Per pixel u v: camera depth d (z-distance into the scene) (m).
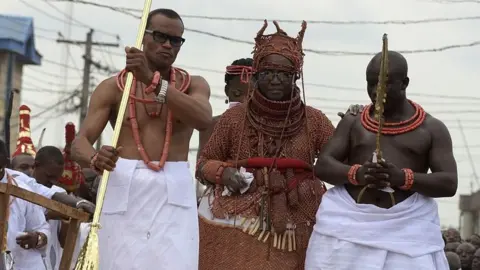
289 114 6.32
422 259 5.45
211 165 6.32
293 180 6.27
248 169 6.30
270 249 6.18
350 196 5.66
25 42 29.53
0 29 29.31
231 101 7.55
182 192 5.57
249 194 6.27
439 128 5.66
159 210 5.50
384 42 5.30
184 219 5.55
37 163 7.78
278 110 6.30
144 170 5.54
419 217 5.54
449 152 5.62
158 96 5.35
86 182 9.35
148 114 5.60
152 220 5.48
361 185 5.61
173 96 5.36
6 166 7.11
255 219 6.21
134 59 5.24
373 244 5.45
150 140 5.59
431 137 5.64
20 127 9.44
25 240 6.92
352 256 5.50
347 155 5.83
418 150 5.61
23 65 30.61
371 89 5.66
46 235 7.07
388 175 5.42
